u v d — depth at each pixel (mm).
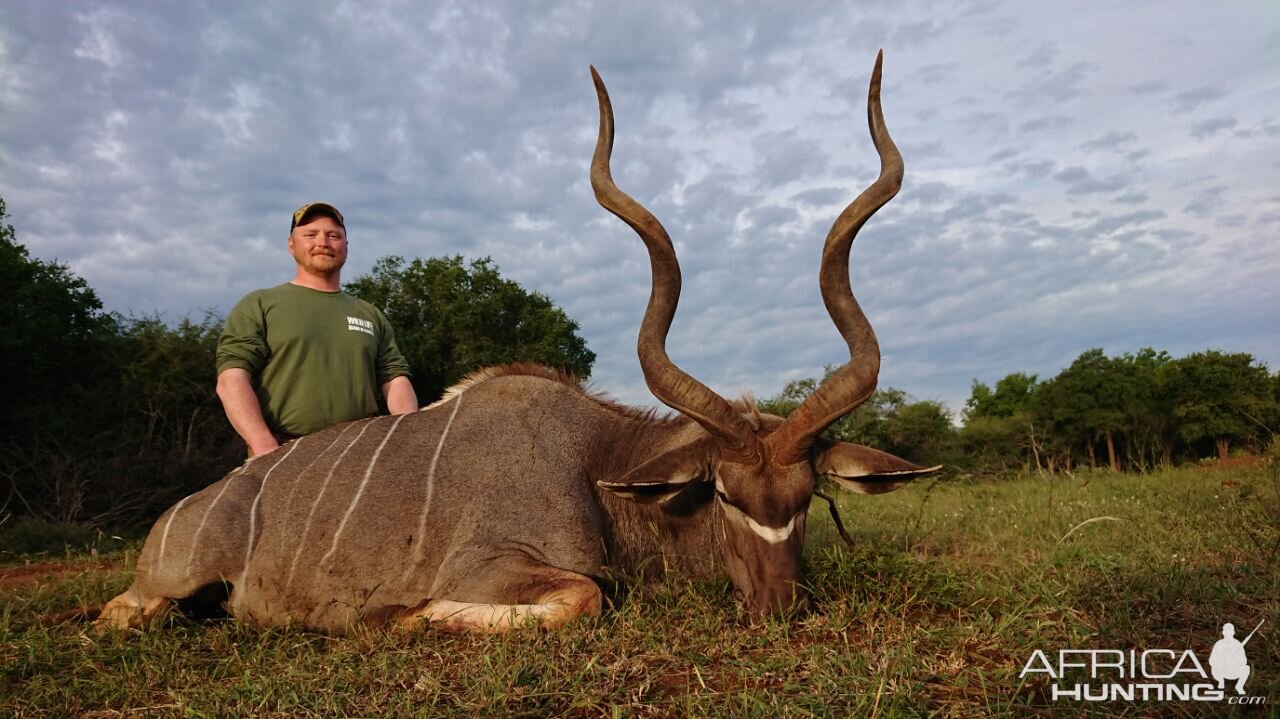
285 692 2516
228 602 3734
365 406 4465
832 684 2318
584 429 3947
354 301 4637
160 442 11797
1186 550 3916
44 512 9648
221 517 3705
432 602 3350
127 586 4453
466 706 2285
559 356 19859
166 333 13094
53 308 13508
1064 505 5910
